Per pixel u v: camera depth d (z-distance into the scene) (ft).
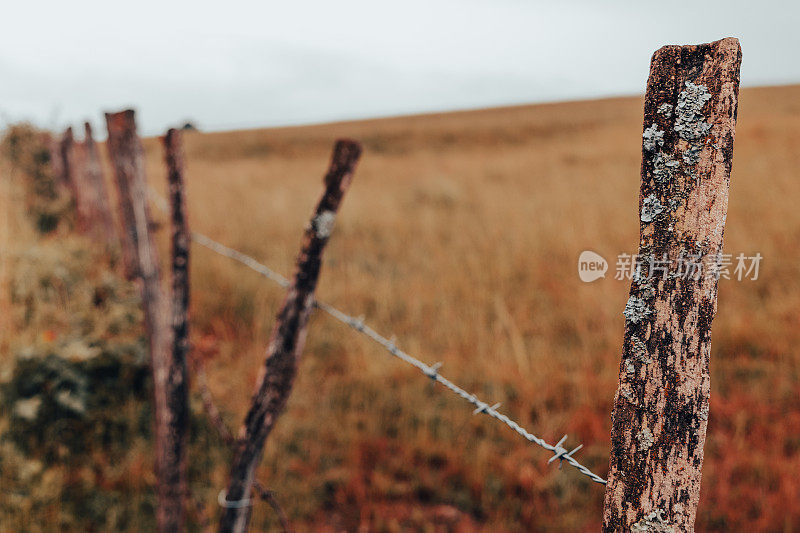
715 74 2.37
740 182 26.66
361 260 20.08
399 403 11.27
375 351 13.01
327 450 9.98
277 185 38.45
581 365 12.36
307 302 5.28
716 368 12.35
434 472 9.59
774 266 16.19
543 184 35.12
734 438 10.06
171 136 6.07
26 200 18.07
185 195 6.27
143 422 9.02
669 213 2.48
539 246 19.75
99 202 15.11
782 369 11.94
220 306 15.12
